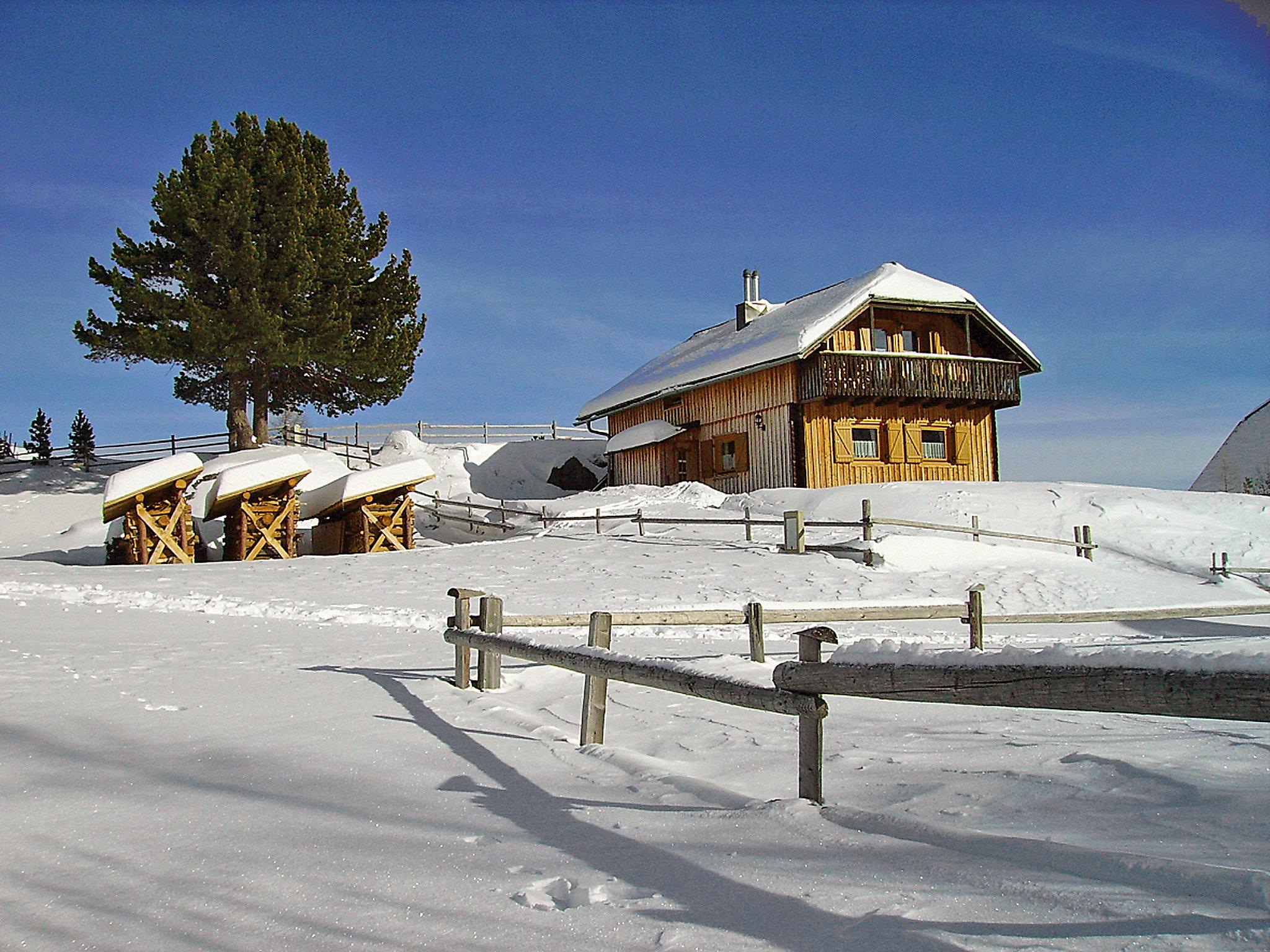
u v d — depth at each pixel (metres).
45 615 10.45
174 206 33.00
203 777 4.16
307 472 22.34
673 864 2.88
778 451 27.86
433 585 15.33
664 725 5.71
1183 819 3.29
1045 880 2.52
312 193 36.00
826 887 2.60
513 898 2.65
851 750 4.89
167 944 2.42
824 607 8.80
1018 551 18.70
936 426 28.80
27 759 4.41
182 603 12.18
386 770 4.33
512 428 46.00
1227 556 18.16
